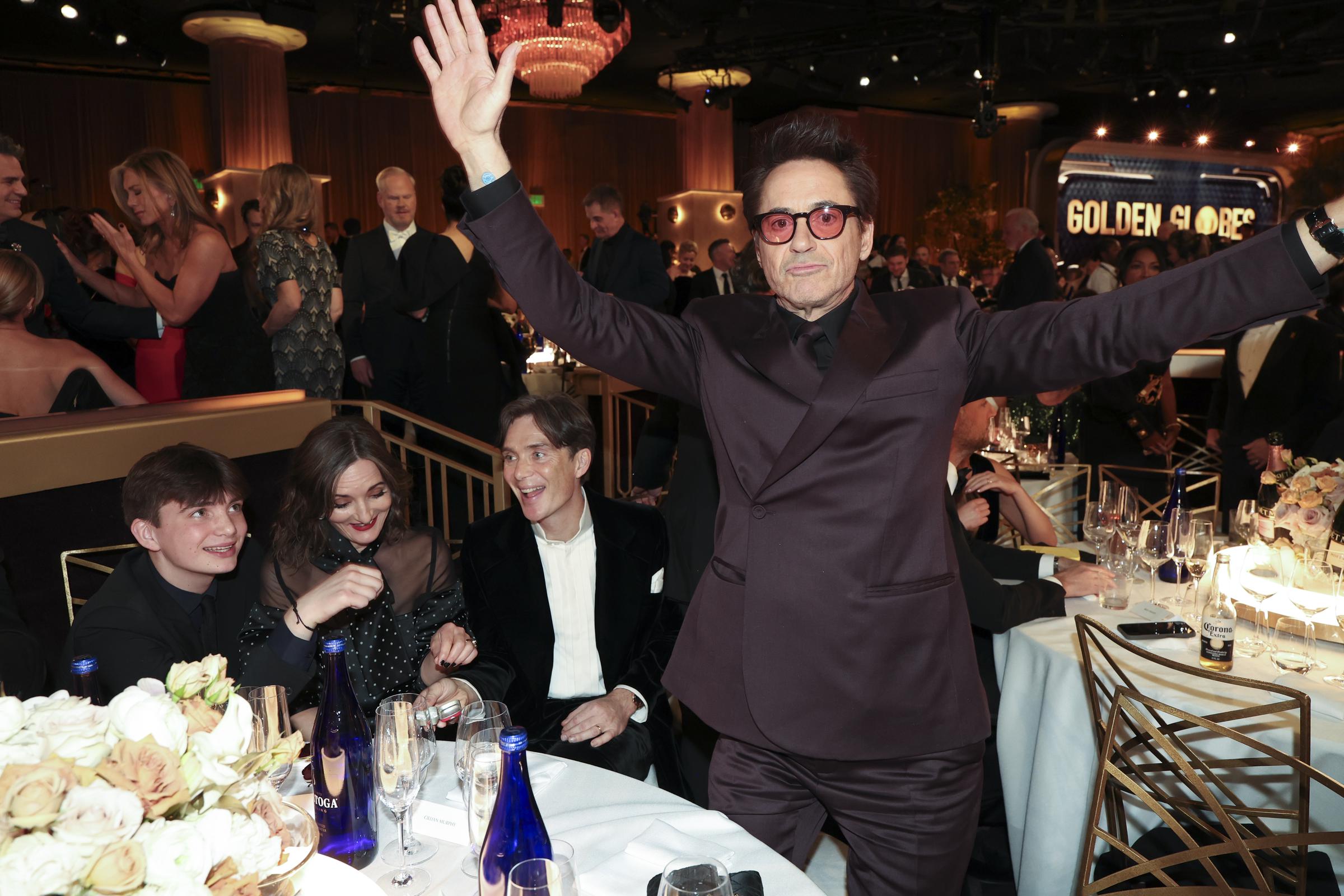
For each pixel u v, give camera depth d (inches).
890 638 50.0
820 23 366.0
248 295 139.3
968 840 54.7
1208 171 567.8
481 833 46.5
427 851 48.9
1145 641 78.9
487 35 294.2
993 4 306.5
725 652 53.9
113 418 97.1
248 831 31.2
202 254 117.5
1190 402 239.5
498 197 46.7
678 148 480.4
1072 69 437.7
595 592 85.4
